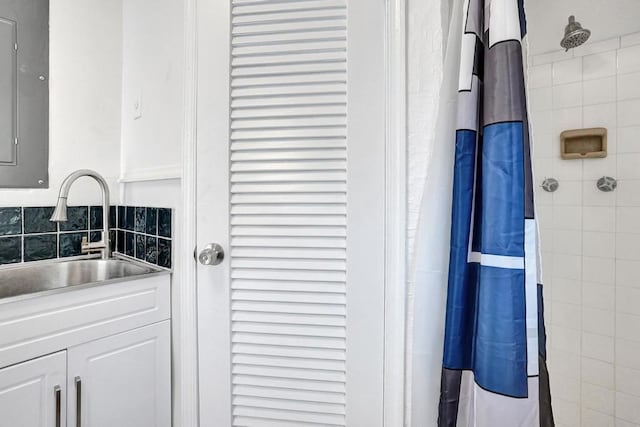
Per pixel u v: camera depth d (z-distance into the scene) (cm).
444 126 76
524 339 62
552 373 167
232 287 99
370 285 90
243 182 98
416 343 78
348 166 91
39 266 136
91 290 108
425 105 86
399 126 88
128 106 159
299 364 96
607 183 151
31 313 95
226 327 99
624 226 150
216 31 99
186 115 102
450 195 76
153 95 142
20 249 135
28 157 137
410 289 88
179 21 128
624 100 149
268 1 96
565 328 164
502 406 62
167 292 129
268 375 97
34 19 138
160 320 126
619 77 149
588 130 155
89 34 154
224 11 98
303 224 95
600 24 151
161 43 138
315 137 94
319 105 94
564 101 162
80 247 151
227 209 99
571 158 160
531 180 67
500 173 64
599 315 156
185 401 102
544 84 167
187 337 102
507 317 62
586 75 156
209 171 100
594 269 157
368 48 90
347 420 92
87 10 153
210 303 100
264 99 97
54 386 99
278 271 97
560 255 165
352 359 92
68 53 148
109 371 112
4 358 90
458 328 71
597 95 154
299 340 96
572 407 162
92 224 156
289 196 96
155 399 124
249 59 97
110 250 152
